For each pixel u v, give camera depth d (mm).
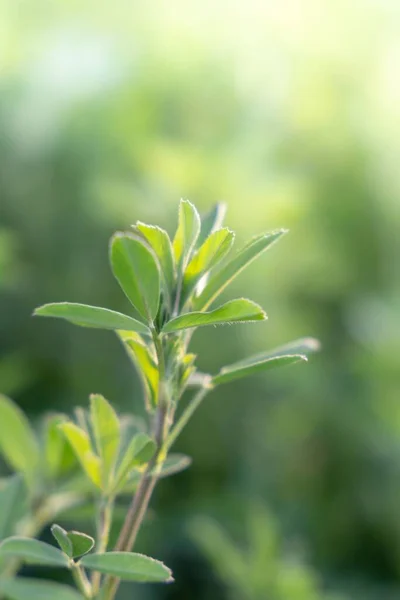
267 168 701
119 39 739
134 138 665
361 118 738
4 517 348
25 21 777
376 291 697
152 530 573
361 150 725
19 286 619
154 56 729
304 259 670
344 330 683
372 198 712
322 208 708
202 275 283
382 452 631
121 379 618
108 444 299
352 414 640
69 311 273
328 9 794
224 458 622
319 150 728
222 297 636
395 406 629
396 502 617
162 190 638
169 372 282
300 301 685
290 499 625
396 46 771
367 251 708
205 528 566
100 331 621
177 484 612
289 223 654
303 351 310
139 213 628
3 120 663
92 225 637
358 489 630
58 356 621
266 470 630
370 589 578
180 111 717
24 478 354
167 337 281
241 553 568
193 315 269
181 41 748
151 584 548
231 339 626
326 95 742
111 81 691
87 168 655
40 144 653
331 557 612
